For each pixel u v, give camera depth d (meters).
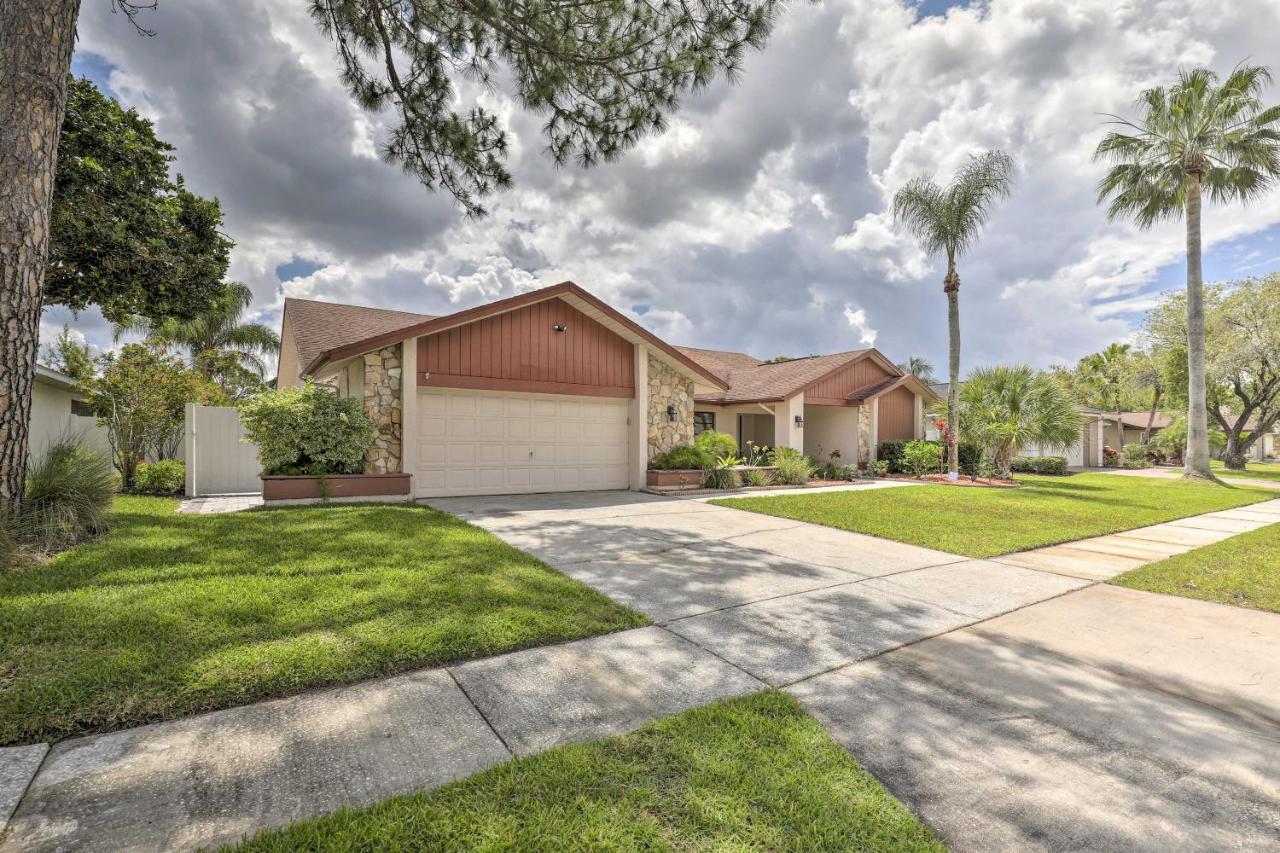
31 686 2.65
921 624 4.22
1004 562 6.32
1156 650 3.79
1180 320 27.27
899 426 19.48
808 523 8.68
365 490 9.59
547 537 7.07
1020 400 16.17
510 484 11.54
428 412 10.67
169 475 11.08
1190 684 3.28
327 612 3.77
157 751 2.30
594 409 12.63
